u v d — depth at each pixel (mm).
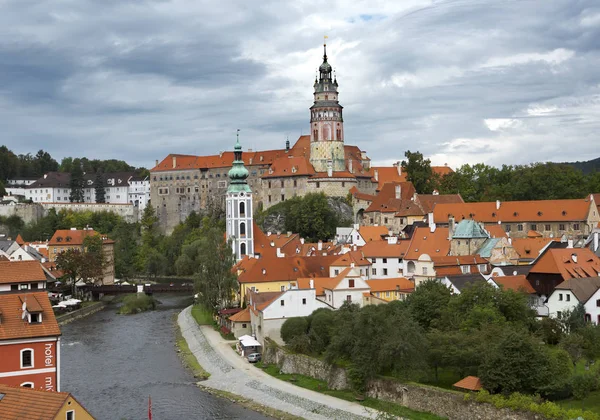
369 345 115500
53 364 99812
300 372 132500
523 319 125312
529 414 90938
